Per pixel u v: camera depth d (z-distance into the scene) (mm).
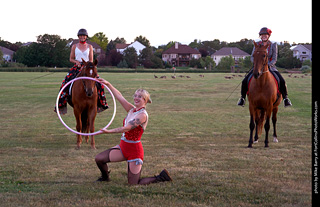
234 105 18141
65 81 9125
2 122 12539
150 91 26250
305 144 8938
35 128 11359
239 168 6527
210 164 6801
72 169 6430
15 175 6016
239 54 125938
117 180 5742
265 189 5277
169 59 125125
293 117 13875
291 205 4633
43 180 5738
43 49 87562
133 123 5195
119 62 96875
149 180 5531
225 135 10242
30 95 22750
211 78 46344
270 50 8992
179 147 8523
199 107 17312
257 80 8578
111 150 5438
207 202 4742
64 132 10703
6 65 76125
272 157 7449
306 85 31656
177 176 5926
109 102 19562
